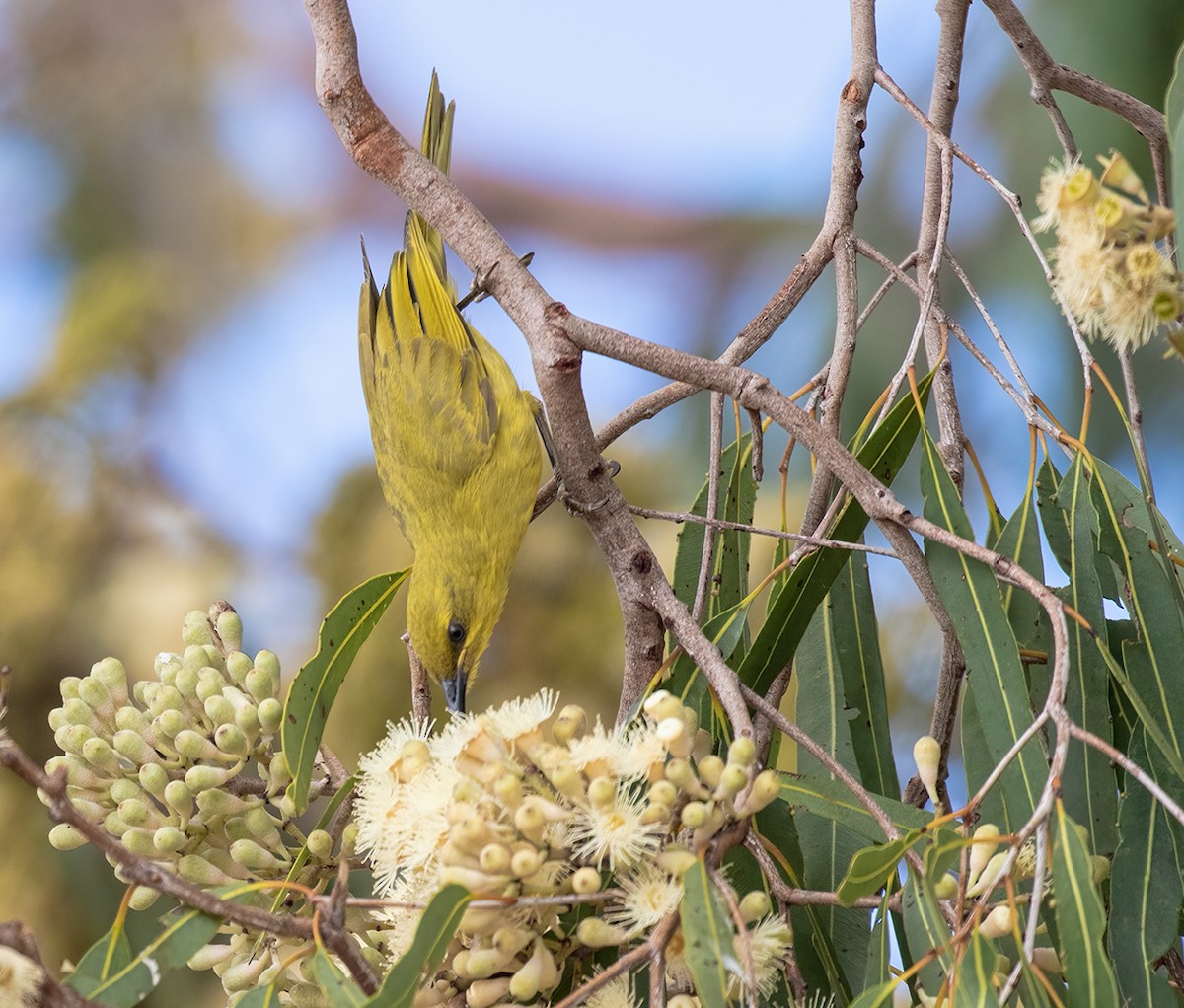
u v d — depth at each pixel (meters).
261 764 4.84
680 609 4.82
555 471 7.10
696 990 3.79
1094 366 4.98
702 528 5.94
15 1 13.44
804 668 5.63
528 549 9.42
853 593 5.70
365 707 9.03
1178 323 4.37
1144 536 5.02
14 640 9.38
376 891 4.36
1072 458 5.23
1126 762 3.63
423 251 9.71
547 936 4.11
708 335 11.61
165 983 8.08
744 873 4.89
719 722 5.03
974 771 4.57
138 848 4.46
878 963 4.20
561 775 3.72
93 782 4.71
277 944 4.47
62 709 4.76
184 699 4.77
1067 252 3.51
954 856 3.86
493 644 9.28
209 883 4.48
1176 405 8.71
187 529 10.13
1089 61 8.41
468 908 3.75
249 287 13.40
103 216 13.28
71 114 13.45
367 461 10.51
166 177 13.59
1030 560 5.11
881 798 4.37
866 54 6.07
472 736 3.89
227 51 13.95
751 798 3.76
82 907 8.34
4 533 9.73
